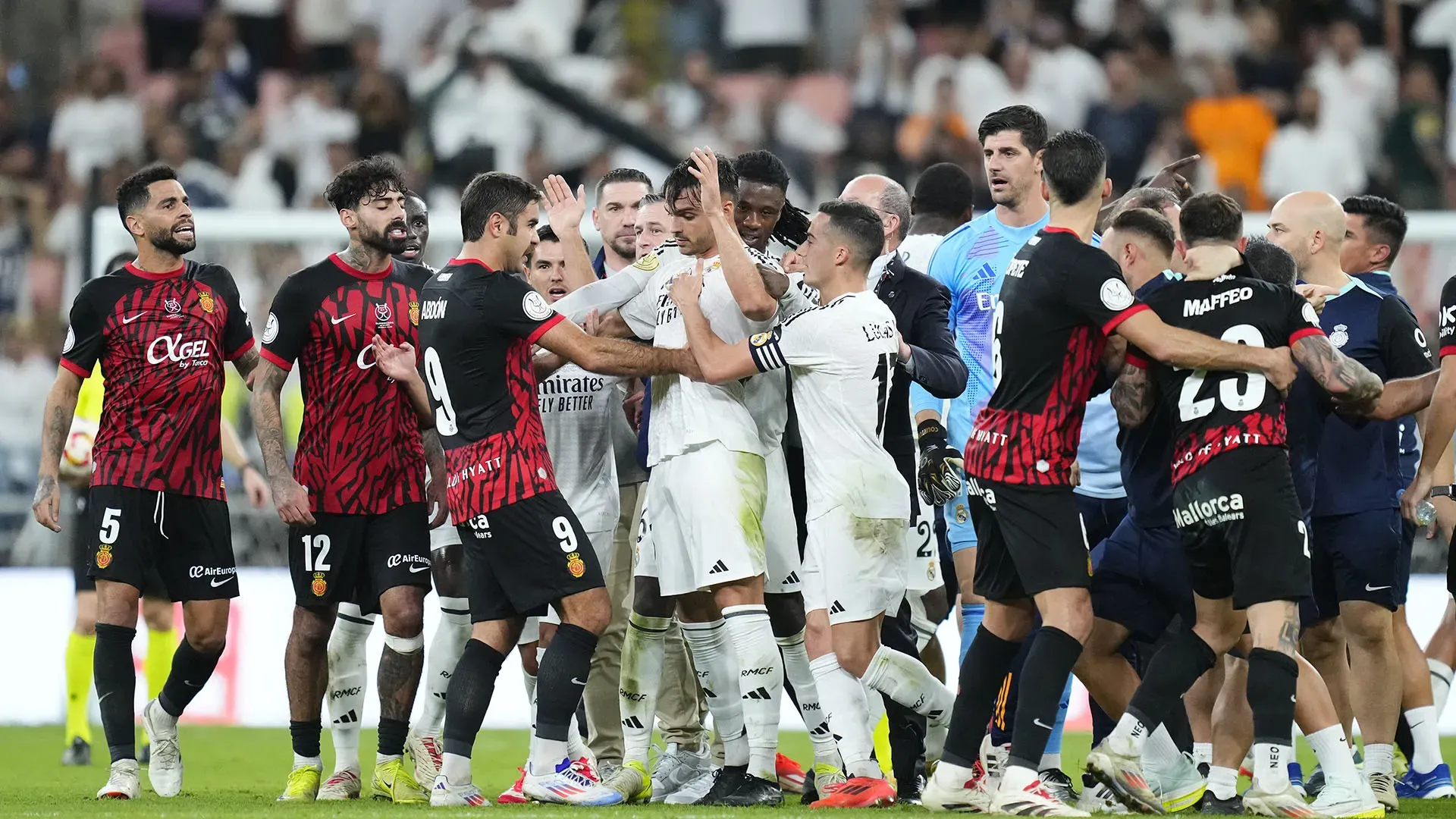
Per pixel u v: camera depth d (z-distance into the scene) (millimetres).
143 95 63625
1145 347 19328
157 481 23188
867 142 58719
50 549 43531
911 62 62062
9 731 37406
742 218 22797
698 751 24844
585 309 22500
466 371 20719
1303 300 19875
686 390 21641
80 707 30469
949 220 27812
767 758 21578
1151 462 21406
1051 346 19453
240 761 30344
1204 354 19281
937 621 25188
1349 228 25500
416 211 24984
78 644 30422
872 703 24922
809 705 22484
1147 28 60281
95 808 20906
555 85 57375
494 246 20953
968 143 55469
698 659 22141
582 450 24359
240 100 62500
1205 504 19578
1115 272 19344
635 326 22875
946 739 20156
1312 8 61688
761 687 21281
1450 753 31766
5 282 52094
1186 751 21281
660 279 22656
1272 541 19266
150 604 30125
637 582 22828
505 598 21172
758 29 65250
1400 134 57375
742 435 21469
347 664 23703
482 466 20734
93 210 41875
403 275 23609
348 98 61281
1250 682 19406
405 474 23156
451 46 61875
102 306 23312
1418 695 25453
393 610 22797
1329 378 19453
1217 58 61125
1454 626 27812
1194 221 20141
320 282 22969
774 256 22906
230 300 24156
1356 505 23250
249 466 30609
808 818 19156
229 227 39438
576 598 20875
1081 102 60062
